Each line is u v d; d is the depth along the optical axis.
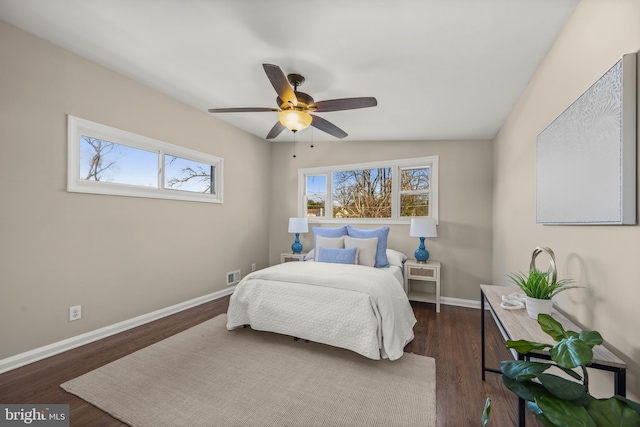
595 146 1.25
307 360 2.18
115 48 2.22
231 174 4.07
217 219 3.84
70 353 2.26
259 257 4.69
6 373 1.97
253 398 1.71
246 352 2.30
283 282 2.58
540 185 1.87
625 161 1.07
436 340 2.61
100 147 2.61
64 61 2.29
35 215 2.14
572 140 1.44
